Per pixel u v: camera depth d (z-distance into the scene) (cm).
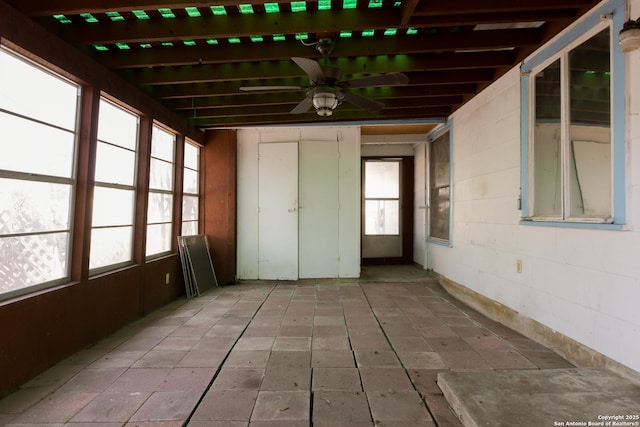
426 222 653
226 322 373
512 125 346
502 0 250
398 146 743
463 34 305
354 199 589
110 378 245
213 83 405
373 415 201
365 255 739
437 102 466
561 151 277
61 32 276
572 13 260
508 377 227
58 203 280
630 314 215
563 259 273
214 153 580
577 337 259
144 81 362
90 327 308
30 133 251
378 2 267
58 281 281
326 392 226
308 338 324
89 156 301
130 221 387
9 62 234
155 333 338
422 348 298
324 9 274
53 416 199
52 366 262
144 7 241
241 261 586
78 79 287
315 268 585
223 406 210
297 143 582
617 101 223
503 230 362
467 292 448
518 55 329
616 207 223
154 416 199
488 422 177
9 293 235
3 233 230
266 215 586
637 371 211
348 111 518
